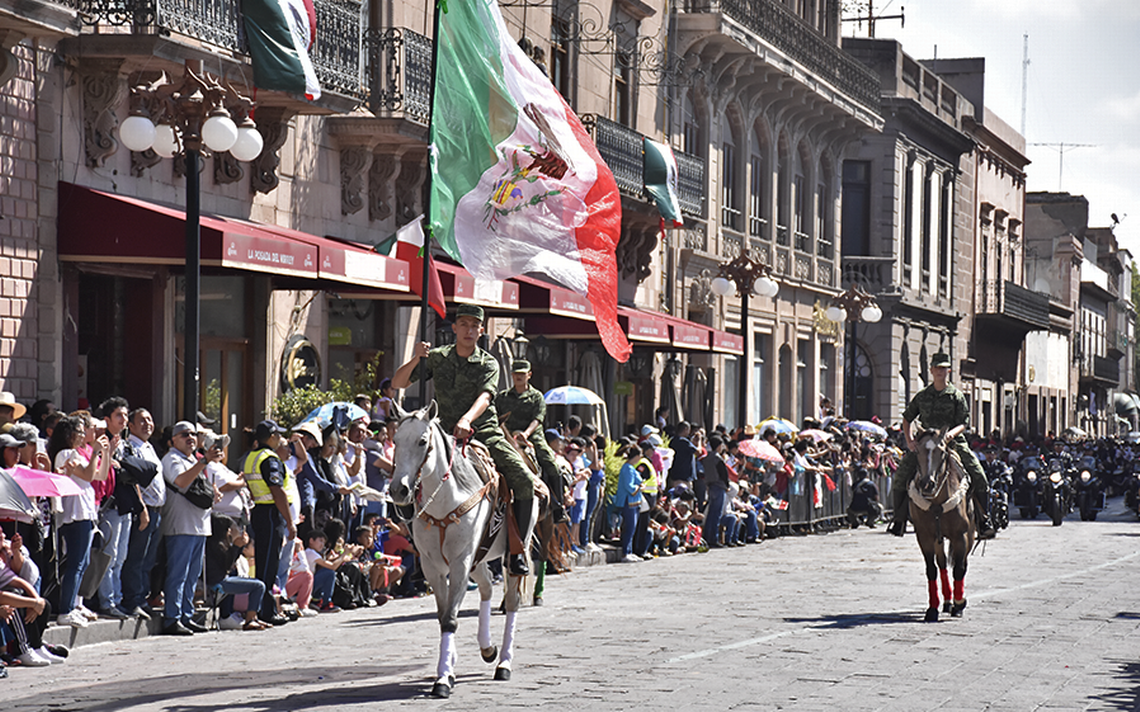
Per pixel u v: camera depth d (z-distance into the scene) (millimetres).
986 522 18453
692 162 40188
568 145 17109
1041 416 91375
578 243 17172
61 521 14977
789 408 50406
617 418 38875
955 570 17875
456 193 16469
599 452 27422
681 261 42219
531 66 17031
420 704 11227
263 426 17641
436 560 11914
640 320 32062
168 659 14227
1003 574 24562
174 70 20828
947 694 11938
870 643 15141
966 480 17984
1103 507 49062
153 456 16266
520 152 16766
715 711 10961
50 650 14172
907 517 18203
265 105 23672
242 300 24031
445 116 16422
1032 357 87750
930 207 63625
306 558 18500
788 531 34531
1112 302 125812
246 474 17391
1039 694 12023
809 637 15570
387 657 14219
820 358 53844
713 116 44062
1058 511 41469
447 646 11844
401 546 20625
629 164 36219
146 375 21641
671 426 38500
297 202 25484
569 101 35875
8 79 18719
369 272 22219
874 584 22250
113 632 15711
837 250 54531
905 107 57781
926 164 63031
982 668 13469
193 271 17594
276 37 21328
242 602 17156
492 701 11375
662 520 28172
